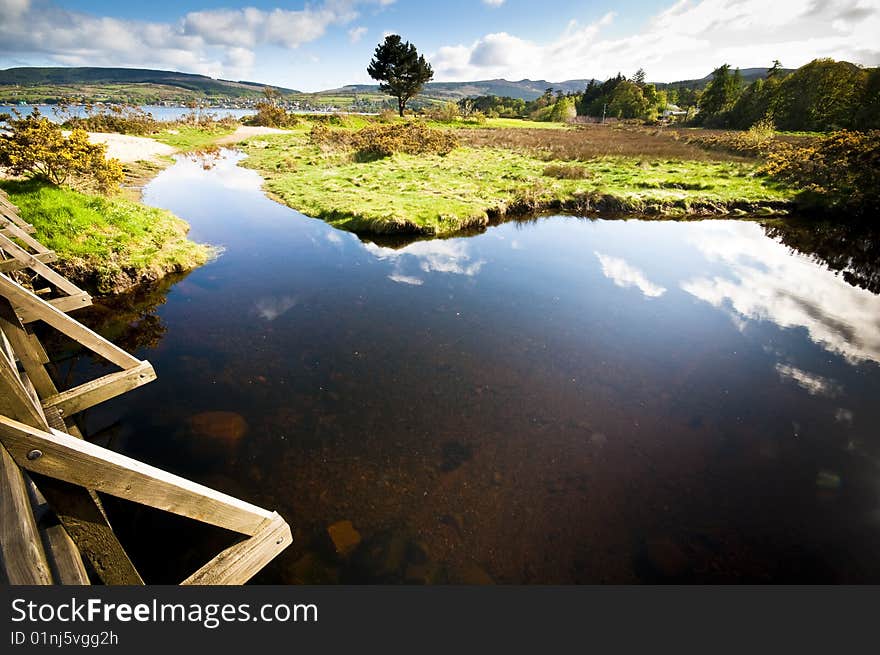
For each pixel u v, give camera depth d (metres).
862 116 49.09
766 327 10.83
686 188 26.48
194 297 11.88
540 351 9.65
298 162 32.88
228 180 27.62
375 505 5.54
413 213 19.39
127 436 6.48
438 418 7.32
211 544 4.86
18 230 10.09
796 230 19.91
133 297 11.71
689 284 13.68
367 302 11.98
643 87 104.31
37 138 15.01
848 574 4.82
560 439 6.91
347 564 4.76
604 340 10.18
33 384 6.00
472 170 30.41
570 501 5.73
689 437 7.00
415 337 10.13
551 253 16.64
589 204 23.78
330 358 9.09
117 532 4.98
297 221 19.69
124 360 6.47
